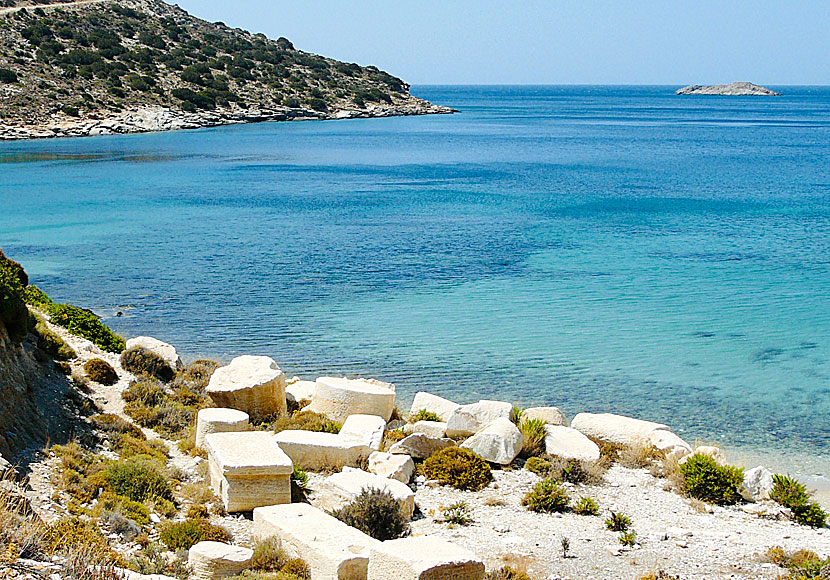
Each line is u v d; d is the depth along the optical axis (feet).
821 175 333.83
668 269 161.38
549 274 157.28
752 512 61.82
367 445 67.36
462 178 323.57
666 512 60.95
